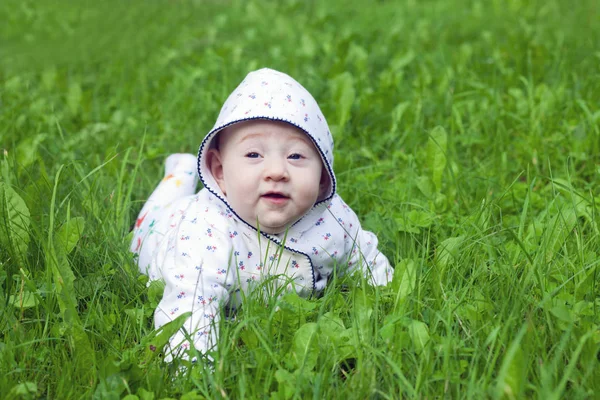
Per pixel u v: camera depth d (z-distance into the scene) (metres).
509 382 1.92
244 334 2.29
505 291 2.48
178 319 2.24
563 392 2.07
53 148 4.24
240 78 5.59
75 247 2.93
